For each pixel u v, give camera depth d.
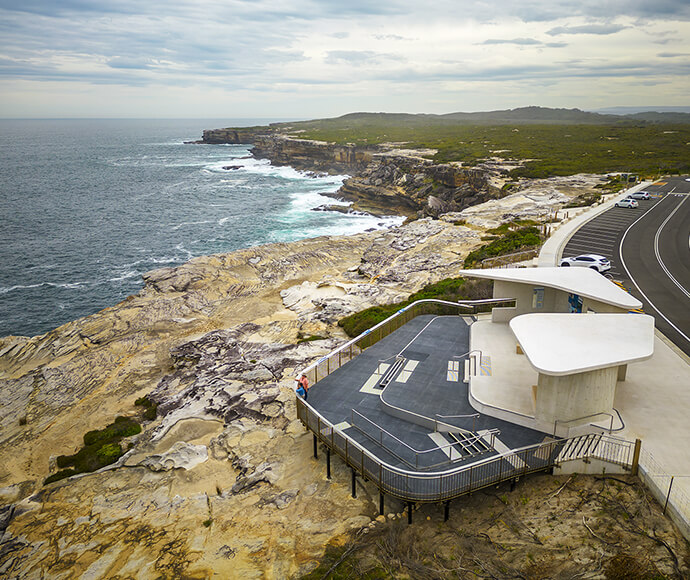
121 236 88.44
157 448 24.44
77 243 84.06
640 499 14.50
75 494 21.86
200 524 18.09
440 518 15.80
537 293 26.28
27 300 60.78
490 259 42.81
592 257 37.59
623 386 20.61
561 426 17.52
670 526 13.45
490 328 26.83
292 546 16.02
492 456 16.92
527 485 16.16
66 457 26.25
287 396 26.59
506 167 107.44
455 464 16.77
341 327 38.22
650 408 18.81
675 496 14.01
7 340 45.97
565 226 54.25
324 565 14.74
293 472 20.03
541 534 14.15
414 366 24.08
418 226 66.06
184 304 49.88
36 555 18.14
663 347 24.53
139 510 19.81
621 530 13.62
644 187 80.88
